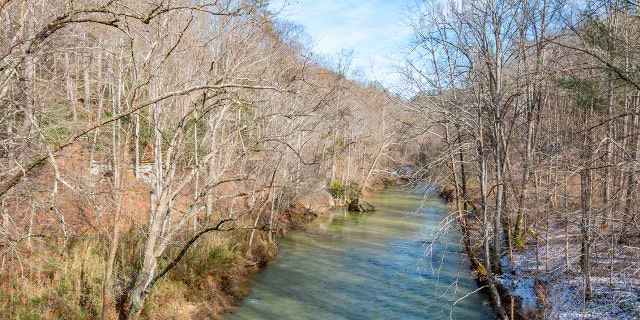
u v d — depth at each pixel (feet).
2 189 15.99
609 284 43.24
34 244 38.93
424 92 59.47
